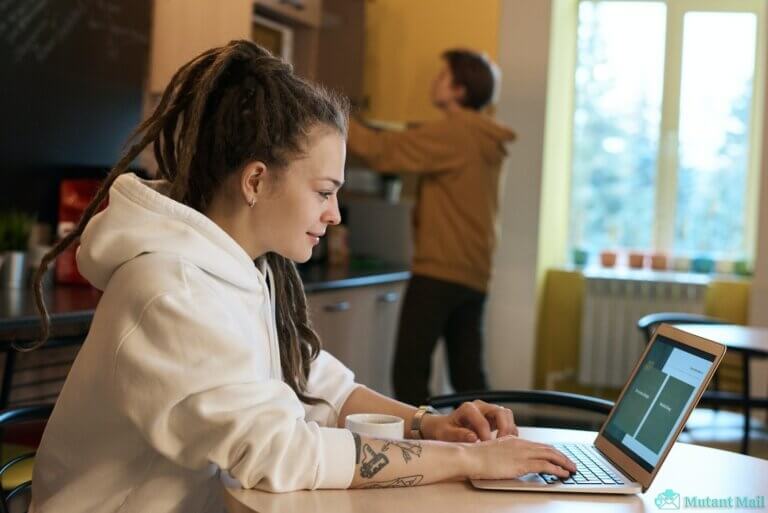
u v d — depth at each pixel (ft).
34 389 9.04
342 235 15.71
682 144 17.76
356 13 14.90
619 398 4.99
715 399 10.48
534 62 16.11
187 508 4.18
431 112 16.57
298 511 3.72
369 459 4.11
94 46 10.85
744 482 4.52
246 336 4.34
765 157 15.60
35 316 7.61
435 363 15.67
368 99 16.87
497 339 16.49
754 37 17.37
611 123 18.12
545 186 16.53
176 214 4.25
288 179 4.35
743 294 16.71
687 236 17.81
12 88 9.80
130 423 4.08
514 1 16.12
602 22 18.06
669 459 4.93
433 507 3.88
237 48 4.42
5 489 7.27
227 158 4.32
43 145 10.30
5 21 9.61
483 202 12.60
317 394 5.44
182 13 11.70
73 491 4.24
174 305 3.95
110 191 4.32
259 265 5.01
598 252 18.26
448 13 16.55
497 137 12.58
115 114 11.27
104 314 4.11
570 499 4.09
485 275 12.85
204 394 3.88
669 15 17.70
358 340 13.43
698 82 17.65
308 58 14.17
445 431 5.07
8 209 9.91
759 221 15.66
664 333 4.82
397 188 16.53
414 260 12.77
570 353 17.65
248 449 3.88
